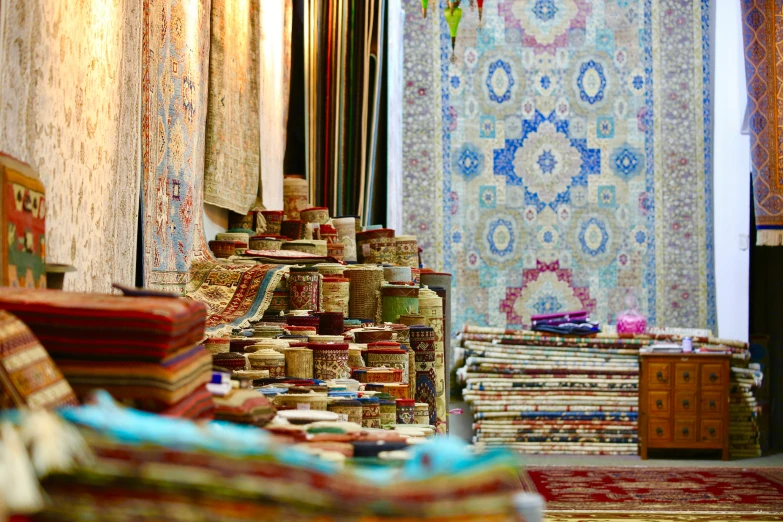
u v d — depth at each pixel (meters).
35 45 3.21
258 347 4.19
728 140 12.44
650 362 10.48
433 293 6.83
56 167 3.39
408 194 12.43
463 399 11.36
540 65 12.60
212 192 6.20
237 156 6.72
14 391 1.58
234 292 5.41
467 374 10.91
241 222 7.25
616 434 10.80
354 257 8.12
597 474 9.19
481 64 12.55
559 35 12.59
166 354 1.83
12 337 1.66
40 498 1.20
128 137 4.21
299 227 7.36
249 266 5.67
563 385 10.86
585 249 12.49
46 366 1.70
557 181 12.54
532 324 11.16
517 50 12.59
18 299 1.85
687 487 8.40
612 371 10.88
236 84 6.66
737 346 11.01
